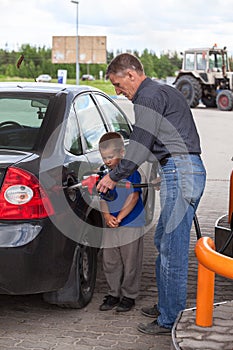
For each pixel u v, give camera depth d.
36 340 4.28
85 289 4.87
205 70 29.95
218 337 3.56
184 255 4.22
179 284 4.23
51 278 4.23
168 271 4.22
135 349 4.16
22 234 4.05
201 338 3.55
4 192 4.09
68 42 49.88
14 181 4.09
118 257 4.79
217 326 3.71
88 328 4.50
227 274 3.03
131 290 4.82
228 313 3.92
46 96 4.91
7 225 4.07
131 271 4.77
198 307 3.70
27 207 4.09
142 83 4.19
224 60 30.20
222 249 4.20
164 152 4.16
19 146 4.45
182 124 4.16
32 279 4.10
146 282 5.51
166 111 4.13
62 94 4.96
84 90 5.41
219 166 12.84
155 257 6.23
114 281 4.84
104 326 4.54
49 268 4.19
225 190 10.08
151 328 4.38
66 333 4.41
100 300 5.06
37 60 55.28
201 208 8.59
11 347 4.16
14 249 4.01
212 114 27.47
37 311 4.81
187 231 4.21
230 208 5.61
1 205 4.07
